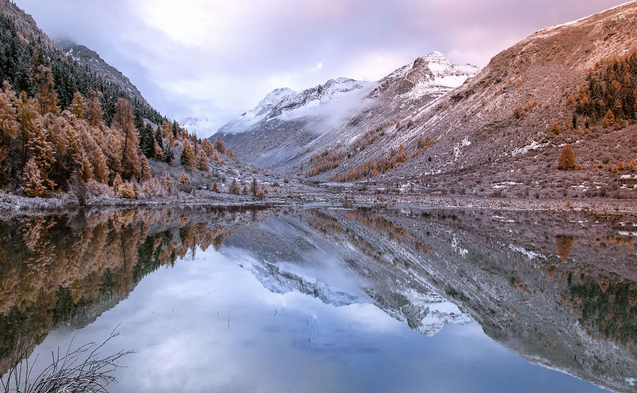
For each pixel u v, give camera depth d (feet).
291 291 47.16
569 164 253.85
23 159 162.71
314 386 21.86
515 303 44.80
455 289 51.21
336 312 38.88
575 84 332.60
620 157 245.86
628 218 160.25
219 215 165.78
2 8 456.45
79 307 36.88
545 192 233.96
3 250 64.39
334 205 264.72
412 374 24.45
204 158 323.57
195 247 78.84
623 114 282.97
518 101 366.22
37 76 242.58
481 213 192.44
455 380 23.58
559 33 437.17
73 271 51.93
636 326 37.06
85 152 192.85
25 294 40.73
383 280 55.52
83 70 427.33
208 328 32.09
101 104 301.43
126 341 28.50
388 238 103.60
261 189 310.24
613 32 368.27
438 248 87.20
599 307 43.70
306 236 105.81
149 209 181.06
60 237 80.94
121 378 22.22
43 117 182.50
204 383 21.90
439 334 33.32
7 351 25.79
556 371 26.32
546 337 33.45
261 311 37.88
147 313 35.81
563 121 301.43
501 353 29.40
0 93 158.81
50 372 22.33
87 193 179.32
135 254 66.49
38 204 149.38
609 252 81.92
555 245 91.45
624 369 26.94
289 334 31.42
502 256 77.30
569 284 54.90
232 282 50.37
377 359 26.91
